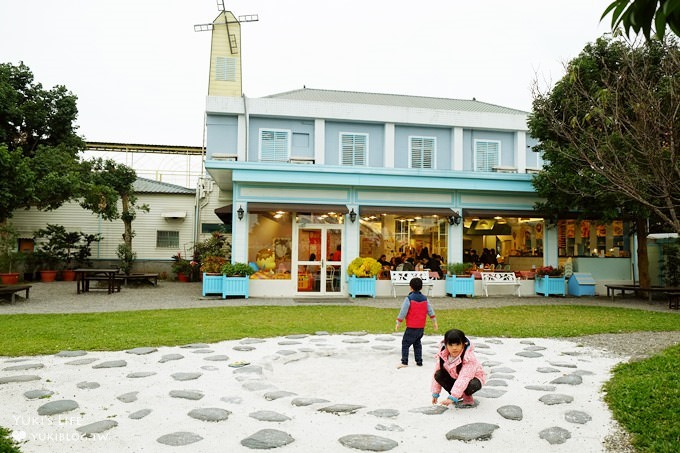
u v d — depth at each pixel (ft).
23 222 78.18
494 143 74.23
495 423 15.61
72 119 80.38
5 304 45.52
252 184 54.75
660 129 19.53
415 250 58.44
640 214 47.52
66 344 26.96
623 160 26.13
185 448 13.51
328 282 55.88
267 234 55.21
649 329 33.60
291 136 69.36
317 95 80.23
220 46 81.20
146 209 76.59
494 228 61.62
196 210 82.58
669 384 18.63
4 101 69.67
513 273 58.44
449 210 57.82
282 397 18.28
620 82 25.95
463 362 17.21
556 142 50.11
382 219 57.82
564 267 58.85
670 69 22.48
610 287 53.67
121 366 22.70
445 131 73.10
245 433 14.67
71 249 78.69
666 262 62.85
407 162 71.61
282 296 54.70
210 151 67.87
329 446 13.79
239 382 20.30
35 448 13.39
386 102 79.00
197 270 75.92
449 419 16.03
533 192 59.52
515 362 24.39
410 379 21.91
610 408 16.96
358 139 70.74
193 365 23.13
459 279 56.18
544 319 38.52
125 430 14.80
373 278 54.19
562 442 14.08
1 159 45.34
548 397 18.04
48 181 54.60
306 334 31.58
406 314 24.13
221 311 41.52
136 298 51.65
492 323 36.22
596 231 62.44
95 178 68.13
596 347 28.02
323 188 56.13
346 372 23.12
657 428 14.51
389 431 14.97
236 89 81.00
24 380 19.98
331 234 56.34
